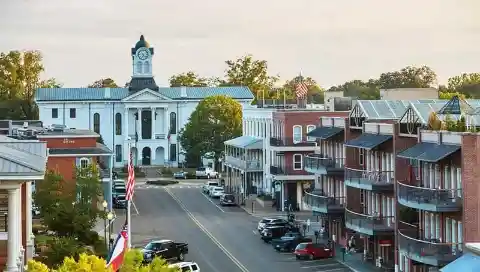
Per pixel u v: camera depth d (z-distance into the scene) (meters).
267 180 141.50
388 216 87.81
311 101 195.12
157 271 46.38
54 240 75.06
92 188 97.50
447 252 72.12
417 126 82.25
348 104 135.62
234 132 188.38
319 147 118.25
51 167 112.69
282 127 131.50
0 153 50.09
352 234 97.81
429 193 74.31
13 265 47.59
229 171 160.00
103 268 42.47
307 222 110.94
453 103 82.69
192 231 114.62
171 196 151.12
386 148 89.62
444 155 72.69
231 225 119.56
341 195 104.00
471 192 71.50
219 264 92.50
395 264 83.50
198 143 189.38
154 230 114.94
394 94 123.44
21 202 55.09
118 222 121.75
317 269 89.00
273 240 102.00
